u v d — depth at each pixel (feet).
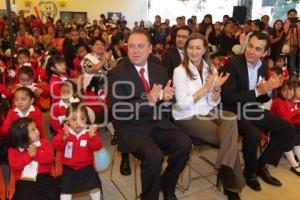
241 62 7.97
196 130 7.16
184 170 7.51
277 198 7.38
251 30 19.30
